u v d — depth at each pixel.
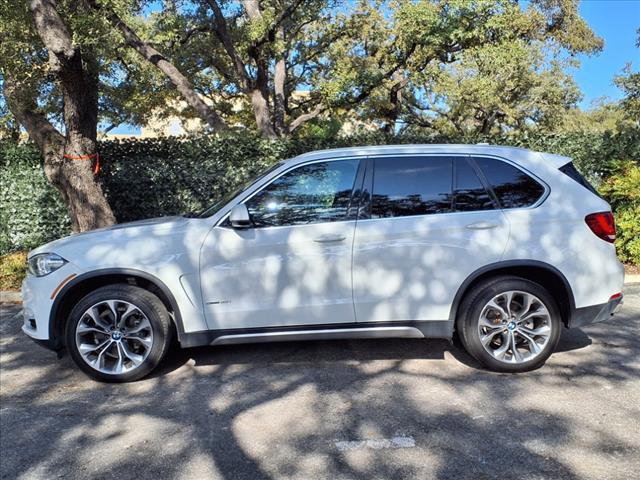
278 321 4.41
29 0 7.21
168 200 10.36
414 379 4.40
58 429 3.75
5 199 9.89
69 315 4.44
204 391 4.29
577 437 3.42
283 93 15.09
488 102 17.58
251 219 4.45
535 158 4.61
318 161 4.55
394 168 4.53
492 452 3.27
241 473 3.12
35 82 7.61
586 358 4.79
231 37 14.14
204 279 4.38
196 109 12.23
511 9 11.23
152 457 3.33
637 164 9.29
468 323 4.39
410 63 12.99
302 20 13.91
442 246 4.34
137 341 4.53
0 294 7.78
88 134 8.41
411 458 3.22
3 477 3.16
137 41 11.63
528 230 4.37
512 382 4.29
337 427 3.63
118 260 4.37
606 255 4.44
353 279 4.36
